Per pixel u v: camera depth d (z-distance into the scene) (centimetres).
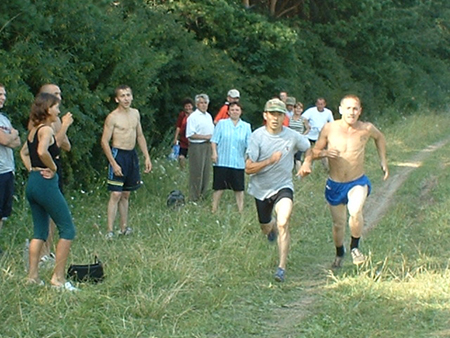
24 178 1144
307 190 1423
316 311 757
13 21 1157
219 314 742
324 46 3266
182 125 1725
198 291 787
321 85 3025
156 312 714
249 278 862
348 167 888
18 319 671
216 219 1119
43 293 731
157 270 834
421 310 740
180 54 2052
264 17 2567
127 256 880
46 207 753
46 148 734
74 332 654
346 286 824
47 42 1262
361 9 3325
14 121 1114
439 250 1002
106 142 1036
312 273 908
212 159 1198
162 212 1170
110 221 1029
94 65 1341
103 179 1347
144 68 1453
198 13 2317
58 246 760
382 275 866
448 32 4422
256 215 1132
